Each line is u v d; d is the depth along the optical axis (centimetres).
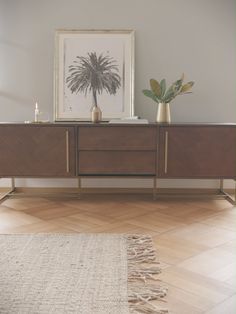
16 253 206
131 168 308
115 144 306
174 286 169
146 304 154
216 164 307
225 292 164
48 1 341
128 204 316
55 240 226
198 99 347
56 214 285
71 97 344
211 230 248
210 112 348
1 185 358
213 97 347
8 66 346
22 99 349
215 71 345
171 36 342
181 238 232
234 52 343
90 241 225
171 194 344
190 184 357
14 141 306
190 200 331
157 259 199
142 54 344
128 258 200
